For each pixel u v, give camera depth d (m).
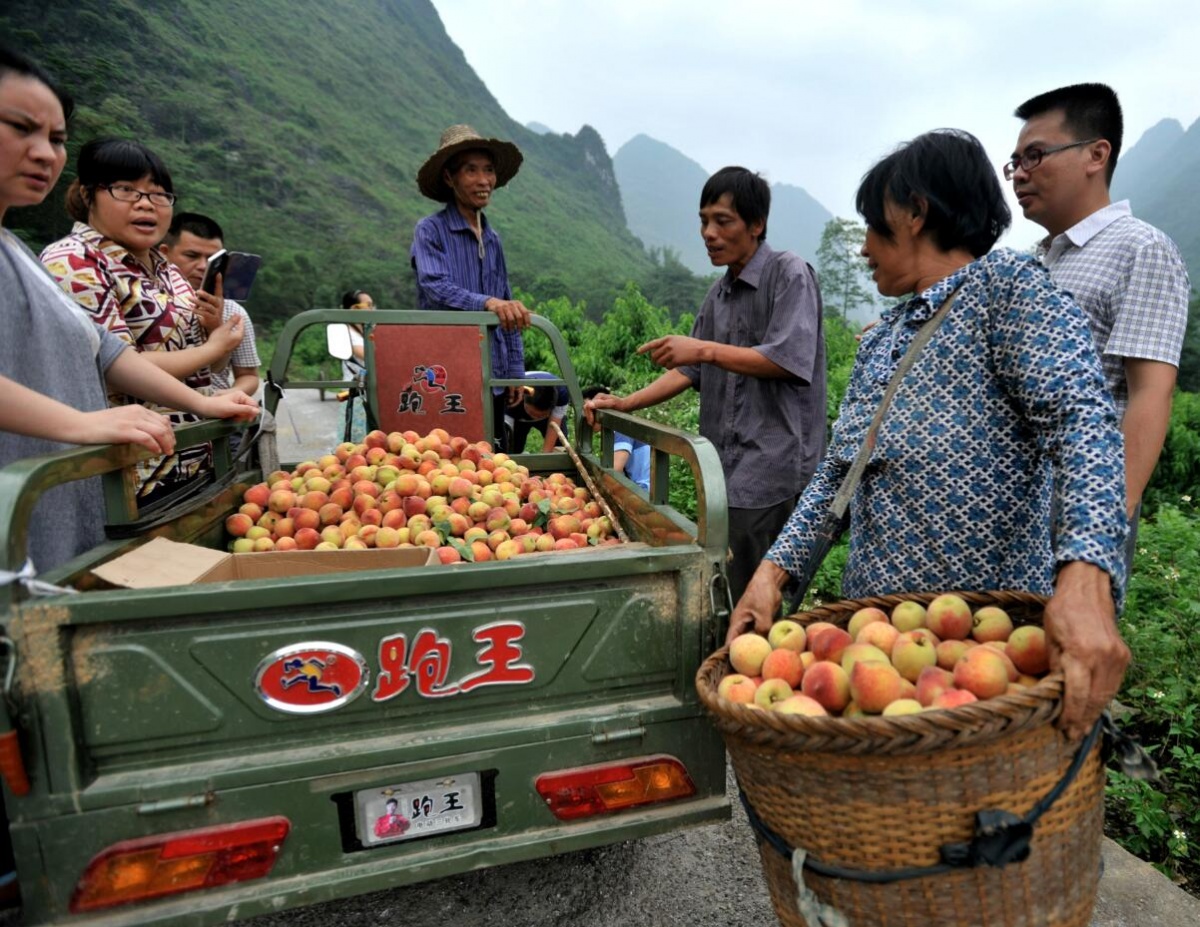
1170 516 6.04
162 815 1.60
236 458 3.01
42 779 1.53
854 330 31.94
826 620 1.96
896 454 1.86
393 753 1.71
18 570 1.50
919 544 1.89
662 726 1.92
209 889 1.64
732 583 3.52
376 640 1.70
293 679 1.66
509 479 3.26
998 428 1.75
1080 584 1.39
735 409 3.43
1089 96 2.56
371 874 1.72
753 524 3.36
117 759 1.60
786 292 3.19
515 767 1.81
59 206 32.44
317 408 11.80
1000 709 1.28
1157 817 2.83
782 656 1.73
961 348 1.75
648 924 2.35
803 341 3.12
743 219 3.28
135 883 1.59
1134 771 1.45
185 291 3.55
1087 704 1.33
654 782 1.92
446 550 2.34
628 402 3.49
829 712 1.65
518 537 2.71
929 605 1.82
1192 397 14.87
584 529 2.89
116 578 1.78
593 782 1.86
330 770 1.68
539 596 1.81
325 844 1.70
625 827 1.90
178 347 3.28
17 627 1.49
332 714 1.70
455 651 1.76
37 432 1.88
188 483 2.76
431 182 4.37
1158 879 2.55
